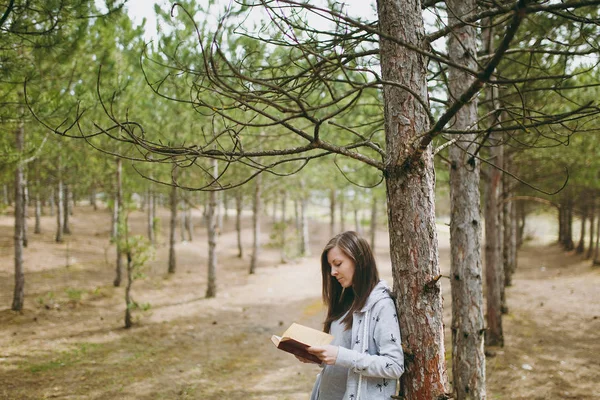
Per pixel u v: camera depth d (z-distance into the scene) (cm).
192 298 1111
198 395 520
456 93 368
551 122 157
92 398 496
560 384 516
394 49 175
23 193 877
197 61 479
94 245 1600
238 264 1711
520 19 107
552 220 2936
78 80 576
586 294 1031
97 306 953
